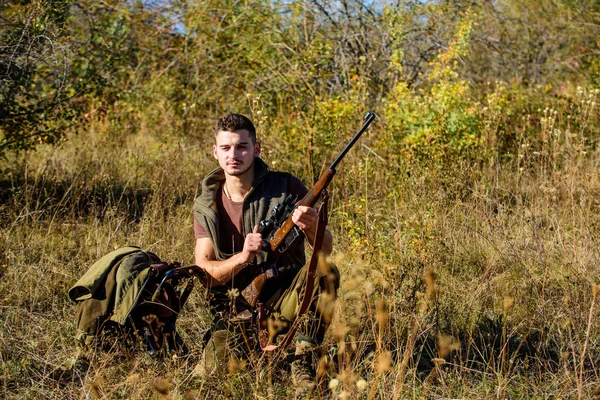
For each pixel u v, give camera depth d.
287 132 8.23
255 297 3.61
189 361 3.92
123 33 11.12
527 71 13.02
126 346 3.93
